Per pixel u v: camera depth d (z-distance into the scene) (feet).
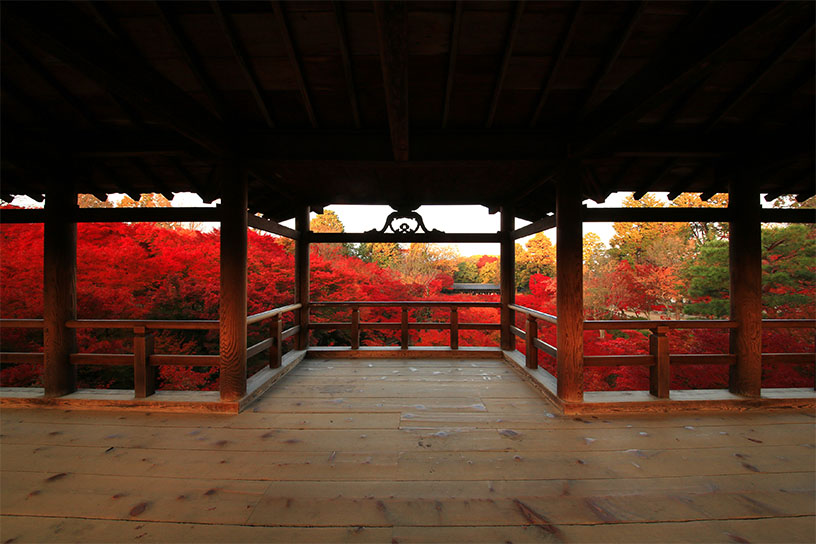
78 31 4.60
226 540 4.65
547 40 6.35
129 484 5.86
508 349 14.93
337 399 9.91
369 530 4.84
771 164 8.80
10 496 5.53
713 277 23.47
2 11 3.87
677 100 7.69
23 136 8.40
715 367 18.75
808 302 19.53
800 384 18.08
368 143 8.68
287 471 6.25
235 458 6.68
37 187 10.46
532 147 8.64
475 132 8.63
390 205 14.35
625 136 8.64
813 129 7.89
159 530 4.83
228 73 7.06
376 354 14.94
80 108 7.84
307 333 15.39
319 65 6.88
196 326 9.25
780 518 5.09
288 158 8.73
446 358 14.79
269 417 8.63
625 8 5.68
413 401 9.76
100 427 8.01
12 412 8.85
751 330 9.15
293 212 14.90
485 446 7.18
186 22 6.02
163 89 5.85
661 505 5.37
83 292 17.54
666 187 11.26
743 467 6.41
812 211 9.75
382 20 3.96
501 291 15.10
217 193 11.06
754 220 9.06
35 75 7.04
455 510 5.24
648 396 9.34
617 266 31.22
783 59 6.63
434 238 14.42
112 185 10.78
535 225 11.86
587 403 8.87
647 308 28.81
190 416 8.66
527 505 5.36
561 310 9.13
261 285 24.13
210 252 21.65
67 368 9.44
